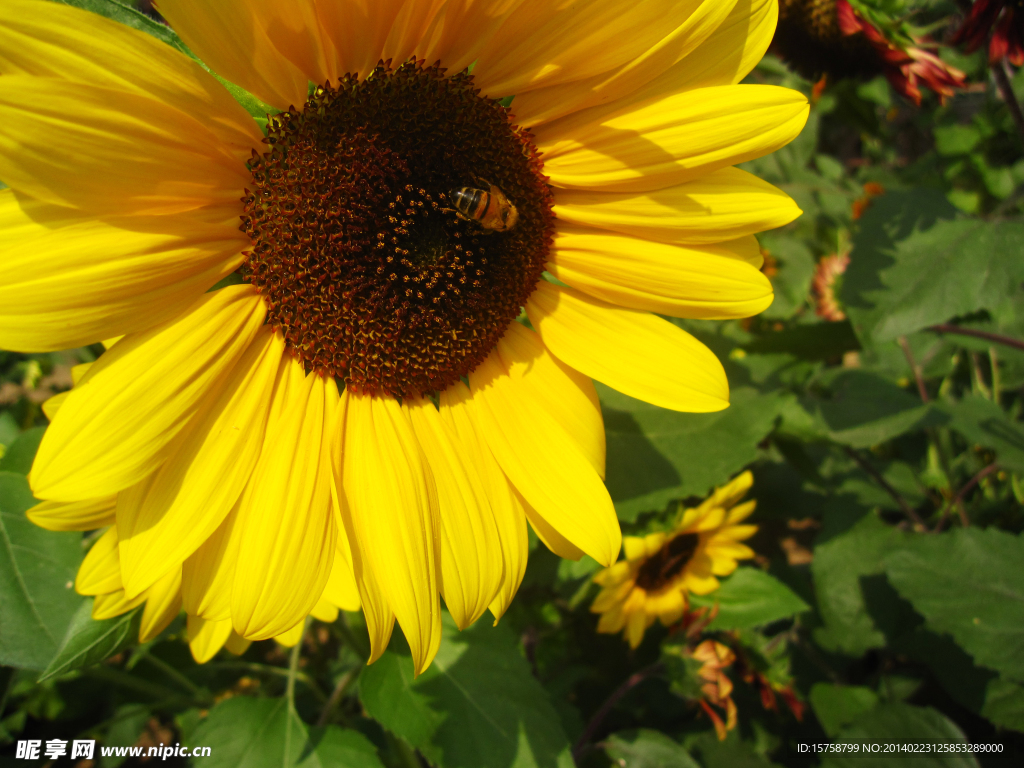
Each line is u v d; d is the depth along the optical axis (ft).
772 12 0.59
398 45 0.61
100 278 0.51
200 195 0.56
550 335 0.69
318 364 0.63
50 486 0.50
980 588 0.91
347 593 0.67
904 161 2.29
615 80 0.62
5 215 0.49
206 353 0.56
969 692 1.02
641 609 0.93
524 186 0.66
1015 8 0.89
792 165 1.52
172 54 0.50
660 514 0.86
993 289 0.86
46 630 0.62
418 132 0.63
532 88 0.64
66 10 0.47
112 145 0.49
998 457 1.04
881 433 0.99
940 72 0.93
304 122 0.60
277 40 0.54
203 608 0.55
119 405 0.52
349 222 0.61
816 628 1.10
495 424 0.68
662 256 0.65
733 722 0.88
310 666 1.14
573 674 1.00
